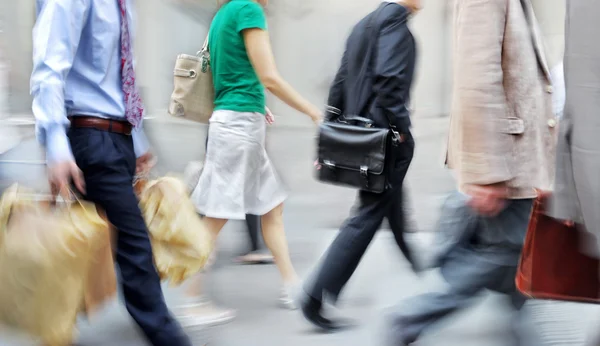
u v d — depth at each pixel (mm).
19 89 8203
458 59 3217
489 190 3178
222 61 4453
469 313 4613
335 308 4668
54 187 2924
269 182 4676
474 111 3156
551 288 2898
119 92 3217
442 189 8867
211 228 4539
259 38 4359
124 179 3205
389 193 4082
